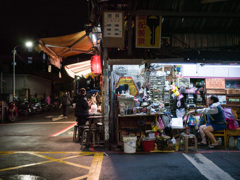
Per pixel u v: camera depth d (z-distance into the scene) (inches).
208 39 302.5
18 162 212.4
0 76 1051.3
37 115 754.8
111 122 297.6
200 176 173.3
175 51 292.7
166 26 296.0
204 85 312.3
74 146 281.1
